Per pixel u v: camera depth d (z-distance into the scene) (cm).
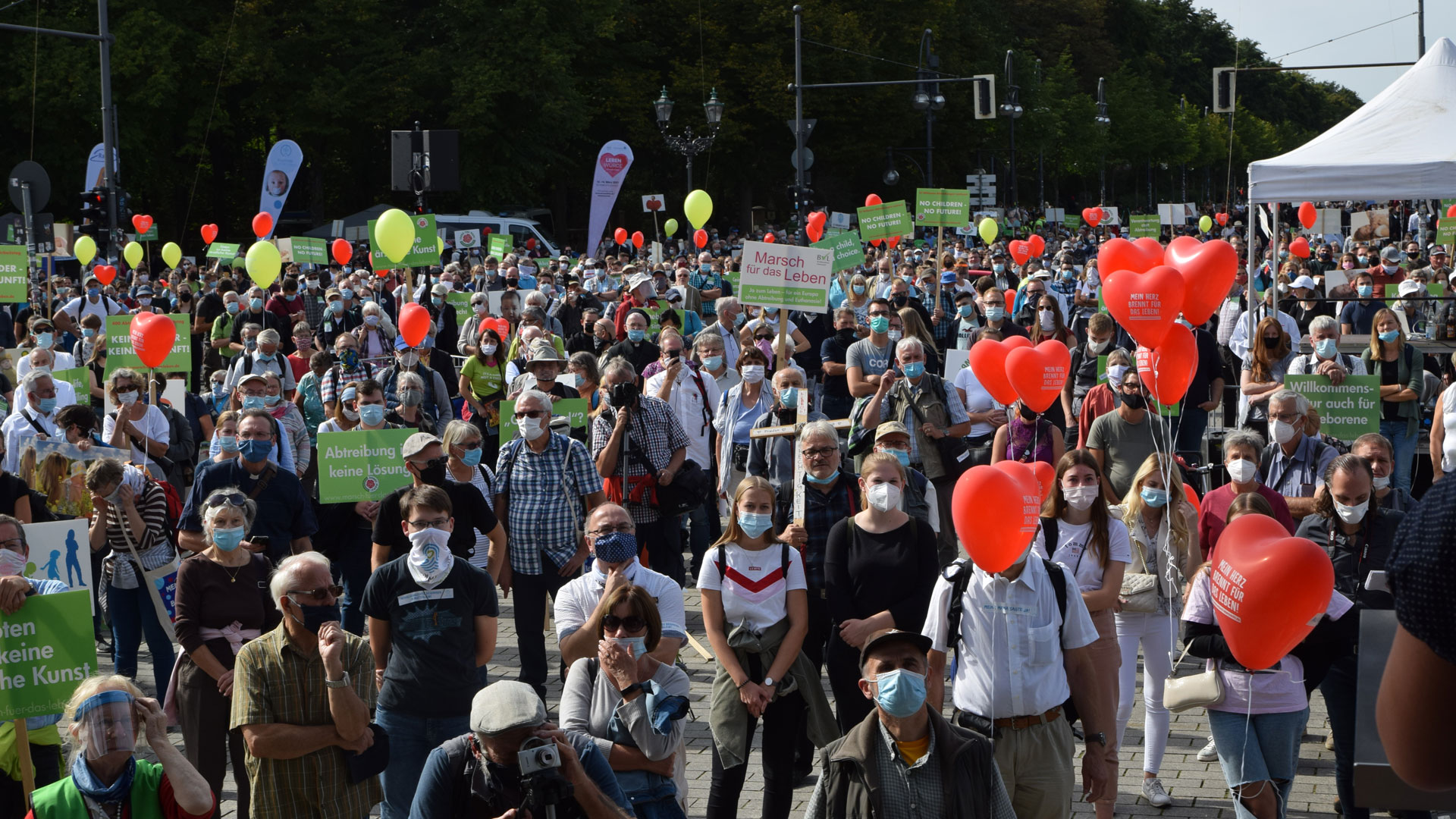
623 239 3356
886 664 416
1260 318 1180
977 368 790
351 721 512
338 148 4884
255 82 4528
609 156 2952
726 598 577
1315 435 776
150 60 4112
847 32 5591
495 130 4788
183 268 2941
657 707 483
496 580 743
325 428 941
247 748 524
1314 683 538
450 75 4616
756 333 1373
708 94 5444
